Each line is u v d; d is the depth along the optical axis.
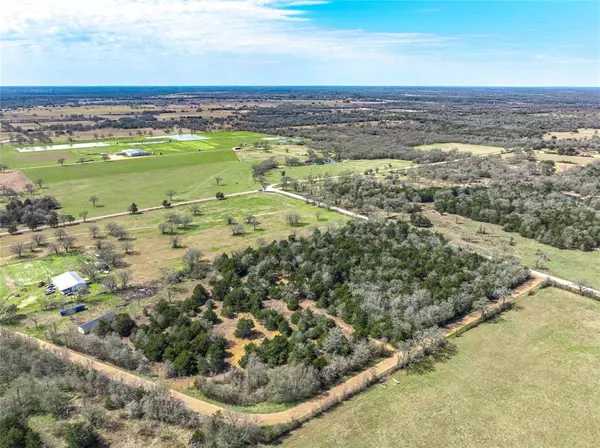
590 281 95.00
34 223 128.12
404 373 65.19
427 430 54.03
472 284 87.00
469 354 69.75
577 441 52.59
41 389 57.69
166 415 54.53
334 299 83.38
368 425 54.75
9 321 78.75
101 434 51.84
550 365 66.94
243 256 101.12
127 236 123.62
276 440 52.22
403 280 89.19
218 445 49.06
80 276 96.25
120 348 68.12
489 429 54.28
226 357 69.19
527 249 113.38
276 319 76.81
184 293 89.94
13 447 48.75
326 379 62.00
